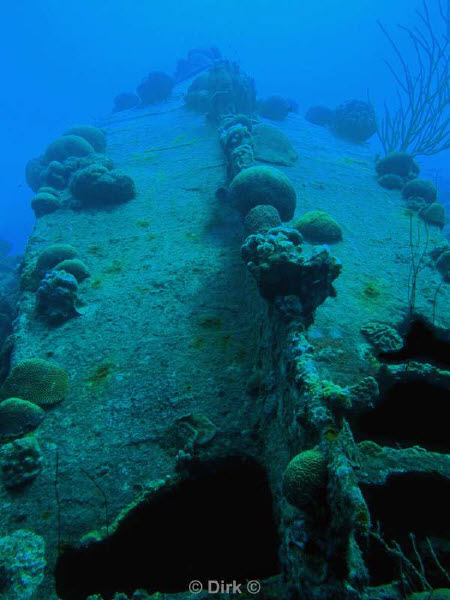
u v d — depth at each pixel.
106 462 3.79
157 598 2.63
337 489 1.95
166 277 6.44
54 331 5.61
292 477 2.21
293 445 2.86
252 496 3.63
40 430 4.18
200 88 16.64
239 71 15.37
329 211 9.05
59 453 3.91
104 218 8.52
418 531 3.00
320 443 2.32
